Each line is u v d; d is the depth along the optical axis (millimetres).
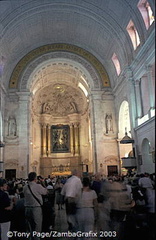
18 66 26266
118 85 24156
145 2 16781
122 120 25219
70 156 34656
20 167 23766
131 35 19984
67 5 20859
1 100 23750
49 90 35812
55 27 24375
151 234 5934
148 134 16734
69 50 26922
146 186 8156
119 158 25000
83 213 5734
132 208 7461
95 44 25703
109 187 6402
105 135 25703
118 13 19531
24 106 25297
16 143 24469
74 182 6047
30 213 6281
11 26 20562
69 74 31203
